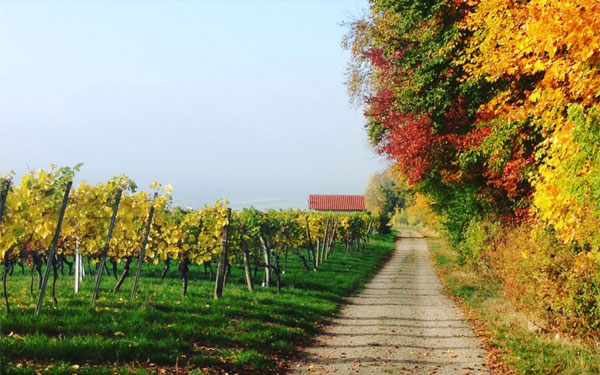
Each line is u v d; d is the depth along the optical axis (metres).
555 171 9.28
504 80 17.23
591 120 8.51
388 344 12.25
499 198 25.73
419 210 80.12
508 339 12.34
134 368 8.52
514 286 14.67
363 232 50.03
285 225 26.34
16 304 12.60
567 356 10.38
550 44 9.99
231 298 16.52
